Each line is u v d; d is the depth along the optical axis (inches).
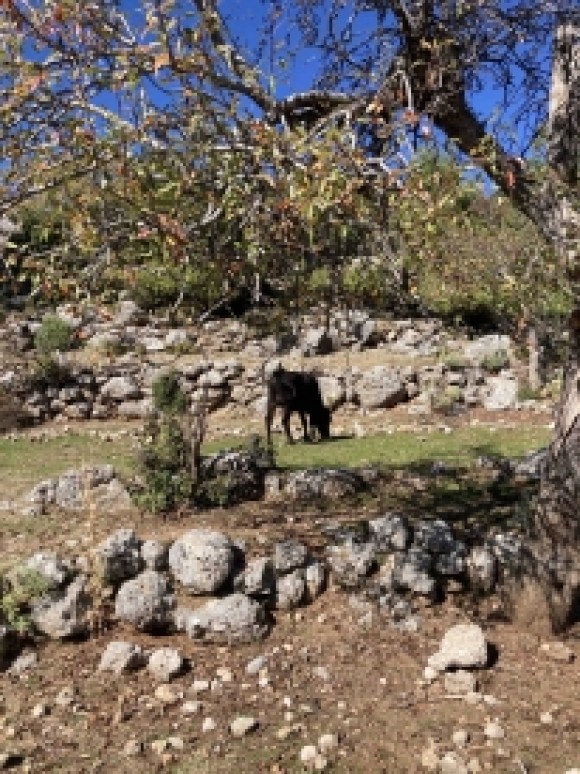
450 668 192.1
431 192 146.6
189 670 199.2
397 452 428.1
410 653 202.5
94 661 202.7
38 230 172.9
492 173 176.7
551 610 207.2
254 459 320.2
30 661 203.0
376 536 234.8
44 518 296.0
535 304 171.5
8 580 217.5
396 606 217.8
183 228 157.8
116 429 603.8
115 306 183.5
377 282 182.1
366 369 629.9
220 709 183.2
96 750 171.5
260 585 219.3
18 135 159.2
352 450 442.6
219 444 495.5
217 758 166.2
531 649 203.8
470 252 167.2
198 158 159.6
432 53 186.1
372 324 714.8
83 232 156.9
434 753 163.8
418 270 167.3
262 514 278.7
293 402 468.1
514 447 431.8
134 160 152.1
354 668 197.2
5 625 205.6
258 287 192.9
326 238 169.3
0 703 189.5
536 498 213.3
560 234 175.8
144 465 294.5
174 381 360.8
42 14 144.2
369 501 293.3
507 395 569.3
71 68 153.3
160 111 156.1
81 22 145.9
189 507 286.4
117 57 146.4
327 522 263.0
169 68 150.9
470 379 596.1
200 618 209.8
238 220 169.2
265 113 169.8
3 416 609.0
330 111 198.5
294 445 477.4
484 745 166.7
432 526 240.2
